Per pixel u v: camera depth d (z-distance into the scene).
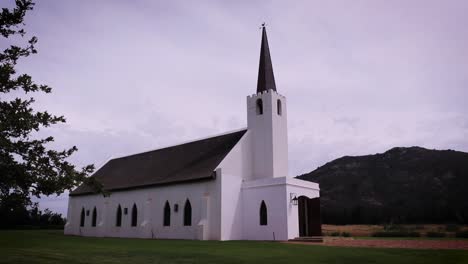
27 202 17.20
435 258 18.38
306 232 36.94
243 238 36.19
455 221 68.81
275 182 34.88
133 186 44.16
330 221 78.25
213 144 43.19
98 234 47.62
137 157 55.12
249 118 41.03
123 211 45.34
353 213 78.75
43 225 69.38
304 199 37.62
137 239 36.47
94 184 19.45
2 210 17.52
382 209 79.75
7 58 18.12
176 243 29.09
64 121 18.56
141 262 16.64
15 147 16.88
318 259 18.14
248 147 39.53
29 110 17.66
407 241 30.19
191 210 37.47
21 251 20.64
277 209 34.25
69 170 17.89
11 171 16.39
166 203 40.41
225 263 16.55
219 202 35.09
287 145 40.62
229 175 36.47
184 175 39.31
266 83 41.28
